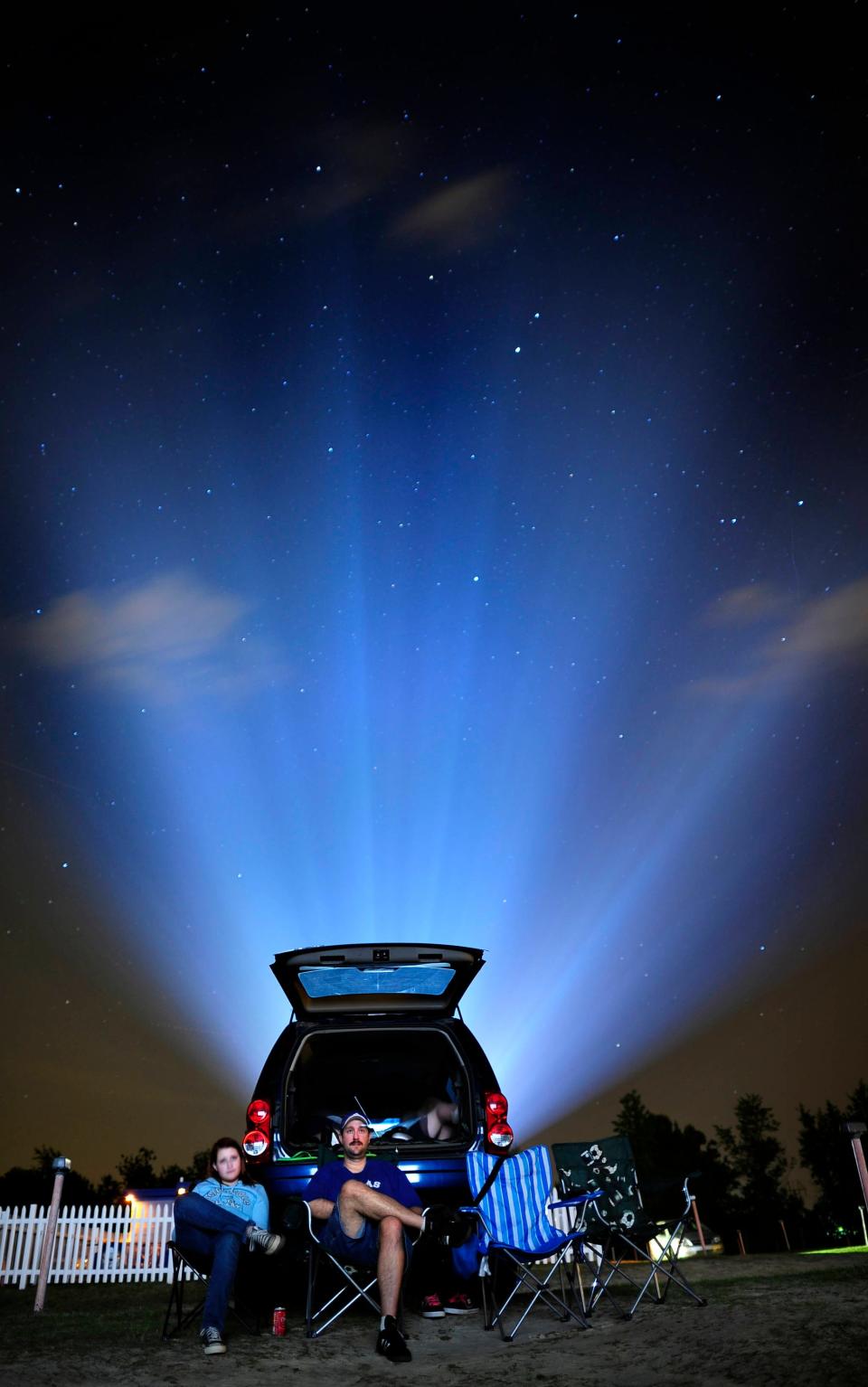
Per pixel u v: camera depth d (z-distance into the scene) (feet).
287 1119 18.88
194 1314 16.63
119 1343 15.81
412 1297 19.44
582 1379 11.89
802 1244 158.92
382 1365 13.71
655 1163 169.07
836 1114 159.53
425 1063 21.18
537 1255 15.76
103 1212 32.55
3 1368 13.53
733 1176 169.89
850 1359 11.05
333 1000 20.70
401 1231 15.19
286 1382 12.68
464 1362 13.71
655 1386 11.12
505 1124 19.06
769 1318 14.06
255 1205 16.79
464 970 20.49
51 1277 31.53
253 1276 18.16
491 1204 17.08
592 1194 16.20
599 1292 17.40
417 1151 18.37
